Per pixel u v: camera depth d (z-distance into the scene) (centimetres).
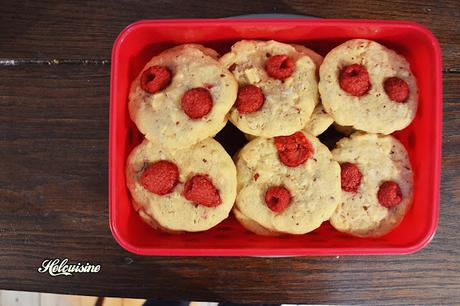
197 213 42
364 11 47
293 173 42
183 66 42
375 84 42
